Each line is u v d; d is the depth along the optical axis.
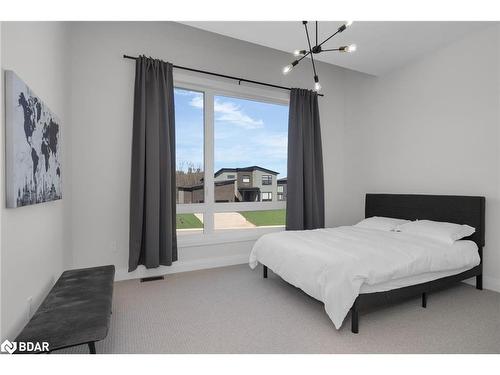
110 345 1.82
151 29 3.28
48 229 2.18
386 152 4.00
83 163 2.97
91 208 3.01
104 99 3.05
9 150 1.45
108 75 3.07
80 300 1.77
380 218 3.64
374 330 2.02
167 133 3.17
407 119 3.70
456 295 2.68
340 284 1.95
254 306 2.43
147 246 3.06
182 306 2.43
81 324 1.48
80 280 2.14
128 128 3.16
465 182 3.07
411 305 2.46
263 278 3.18
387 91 3.97
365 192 4.34
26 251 1.73
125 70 3.15
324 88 4.52
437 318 2.21
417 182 3.59
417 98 3.56
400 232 3.13
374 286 2.07
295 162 4.08
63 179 2.64
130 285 2.95
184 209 3.57
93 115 3.01
